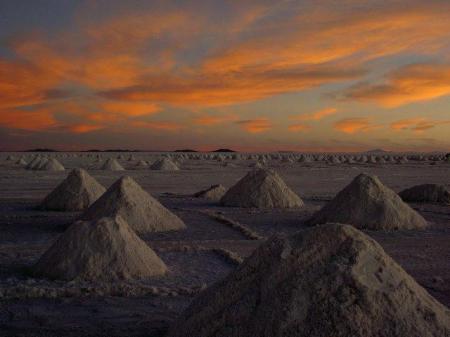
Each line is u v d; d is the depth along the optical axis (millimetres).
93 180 14562
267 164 49875
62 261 6844
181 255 8617
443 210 15555
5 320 5301
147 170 35625
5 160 53594
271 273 4008
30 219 12375
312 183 25969
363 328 3594
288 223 12484
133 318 5363
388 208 12078
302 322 3676
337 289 3785
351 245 4082
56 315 5461
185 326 4098
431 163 58375
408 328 3613
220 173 33156
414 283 4062
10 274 7125
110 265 6848
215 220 12750
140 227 10906
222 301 4082
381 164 53219
